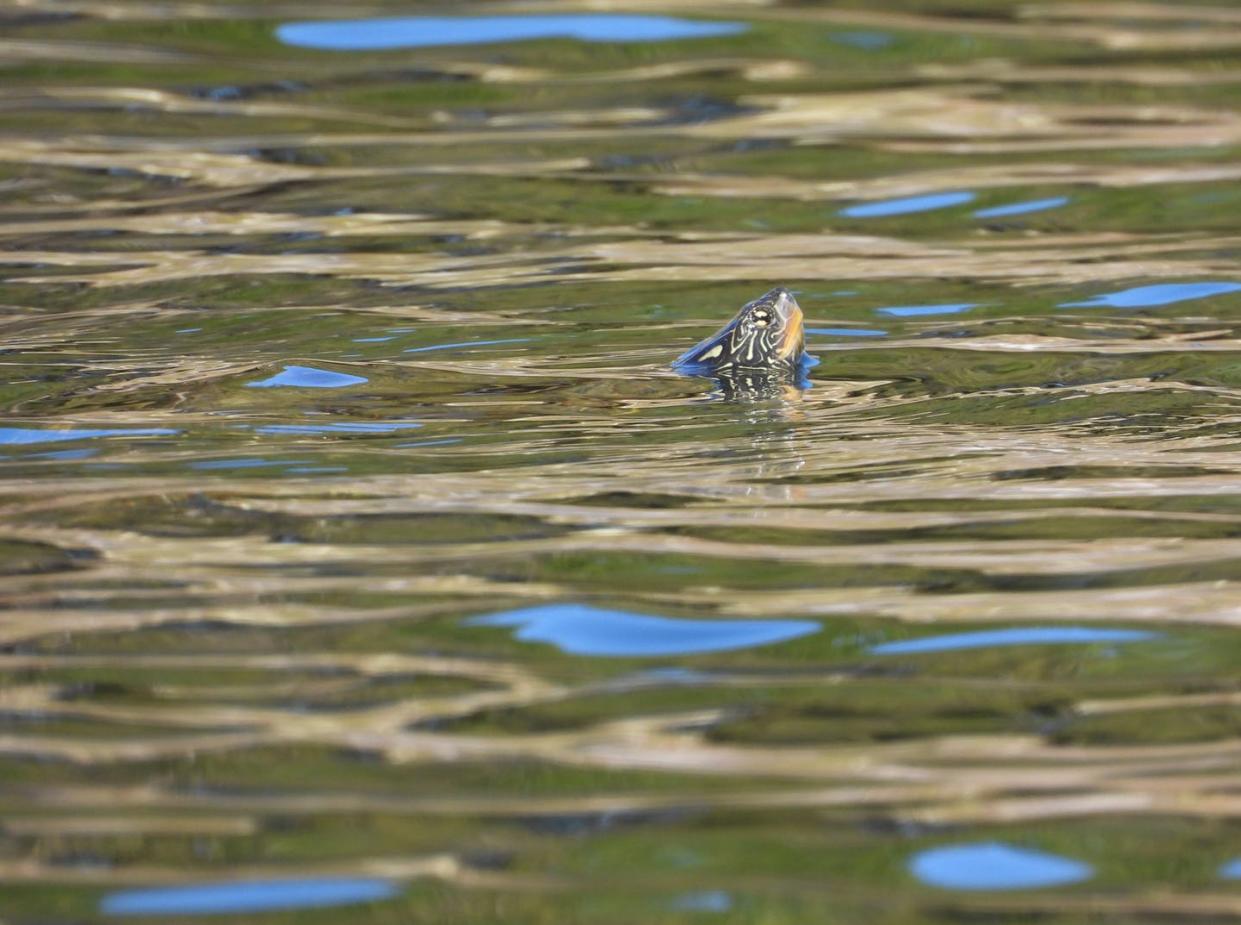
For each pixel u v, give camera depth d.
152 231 19.36
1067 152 21.72
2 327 16.12
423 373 14.56
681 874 6.86
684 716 8.22
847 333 15.90
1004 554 10.25
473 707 8.31
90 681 8.59
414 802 7.41
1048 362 14.74
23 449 12.45
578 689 8.53
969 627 9.23
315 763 7.76
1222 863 6.91
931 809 7.35
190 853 7.00
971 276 17.64
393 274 17.91
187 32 27.00
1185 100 23.42
